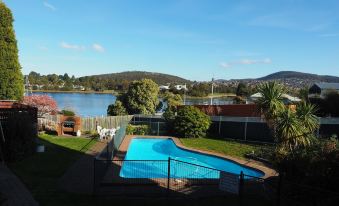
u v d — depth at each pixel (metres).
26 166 17.03
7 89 27.48
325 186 10.70
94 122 35.59
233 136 31.98
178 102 61.56
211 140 30.72
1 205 11.15
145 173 18.31
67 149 22.44
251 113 34.94
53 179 14.82
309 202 10.95
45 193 12.77
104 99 128.12
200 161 24.80
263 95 22.55
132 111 55.47
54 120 33.19
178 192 13.73
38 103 34.19
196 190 14.08
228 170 21.67
